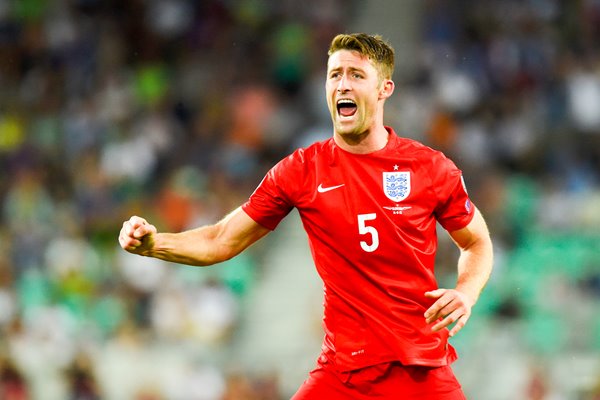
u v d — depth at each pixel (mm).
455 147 57469
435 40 64688
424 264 16562
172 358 48000
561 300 47312
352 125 16422
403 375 16516
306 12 68375
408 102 59562
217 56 67500
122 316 50344
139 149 60125
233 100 62562
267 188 17172
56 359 48281
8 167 61188
